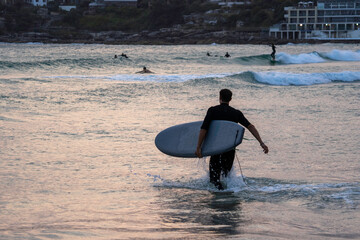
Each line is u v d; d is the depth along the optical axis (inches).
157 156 926.4
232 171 709.9
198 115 1560.0
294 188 671.1
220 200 610.5
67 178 730.2
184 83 2687.0
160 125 1336.1
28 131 1156.5
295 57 6363.2
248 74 3097.9
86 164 839.1
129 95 2129.7
